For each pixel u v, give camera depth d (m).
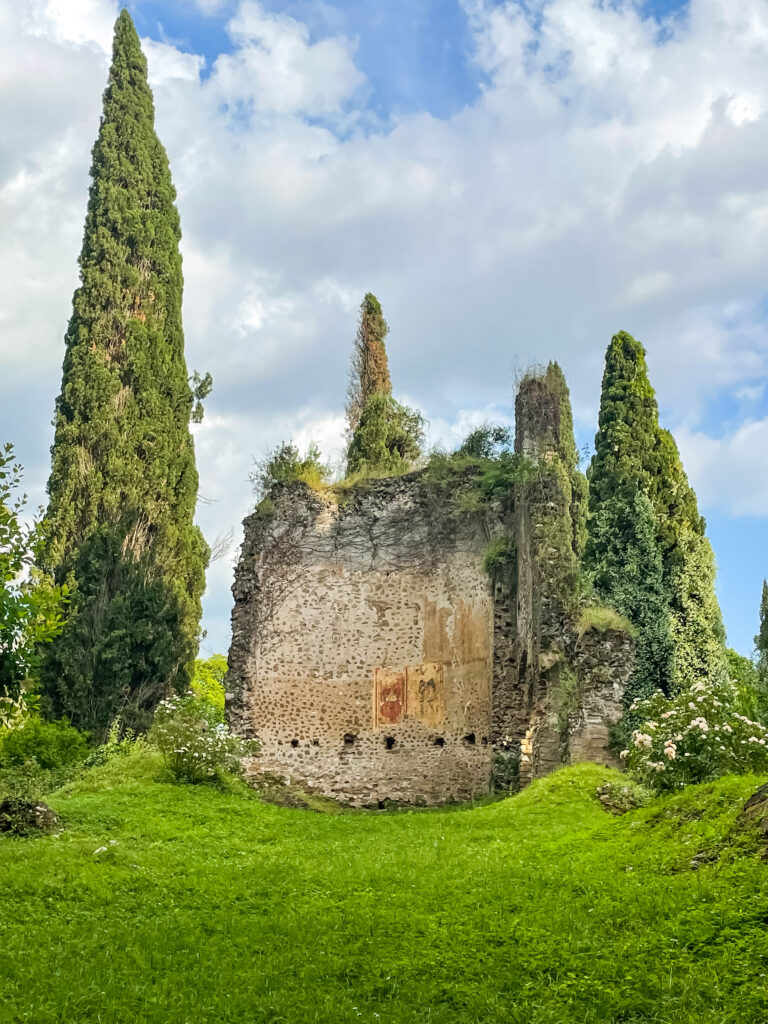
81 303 31.03
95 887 11.43
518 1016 7.54
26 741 23.34
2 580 13.88
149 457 30.53
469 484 23.72
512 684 21.12
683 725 14.94
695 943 8.42
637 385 25.97
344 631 24.22
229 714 24.02
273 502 25.44
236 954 9.19
